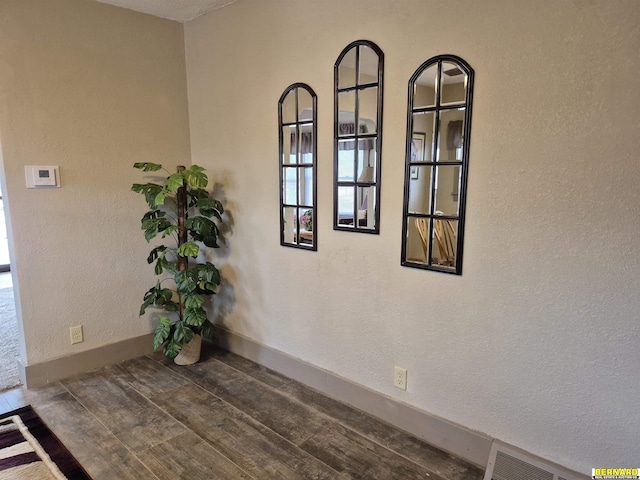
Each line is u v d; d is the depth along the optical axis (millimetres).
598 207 1487
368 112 2074
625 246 1448
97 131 2730
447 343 1946
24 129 2443
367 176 2119
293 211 2533
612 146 1438
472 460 1913
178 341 2684
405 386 2127
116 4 2709
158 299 2805
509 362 1769
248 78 2668
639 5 1346
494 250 1747
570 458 1659
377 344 2219
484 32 1671
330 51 2201
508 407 1798
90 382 2648
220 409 2334
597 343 1544
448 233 1869
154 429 2148
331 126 2252
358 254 2227
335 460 1920
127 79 2830
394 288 2102
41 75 2479
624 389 1509
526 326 1702
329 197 2322
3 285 5082
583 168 1503
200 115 3072
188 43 3059
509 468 1768
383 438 2084
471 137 1748
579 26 1460
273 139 2580
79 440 2055
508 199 1685
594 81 1450
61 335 2693
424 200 1927
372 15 2004
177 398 2451
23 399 2439
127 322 2988
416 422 2092
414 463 1902
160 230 2742
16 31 2373
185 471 1848
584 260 1536
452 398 1966
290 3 2355
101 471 1843
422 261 1973
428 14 1817
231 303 3076
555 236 1590
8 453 1948
